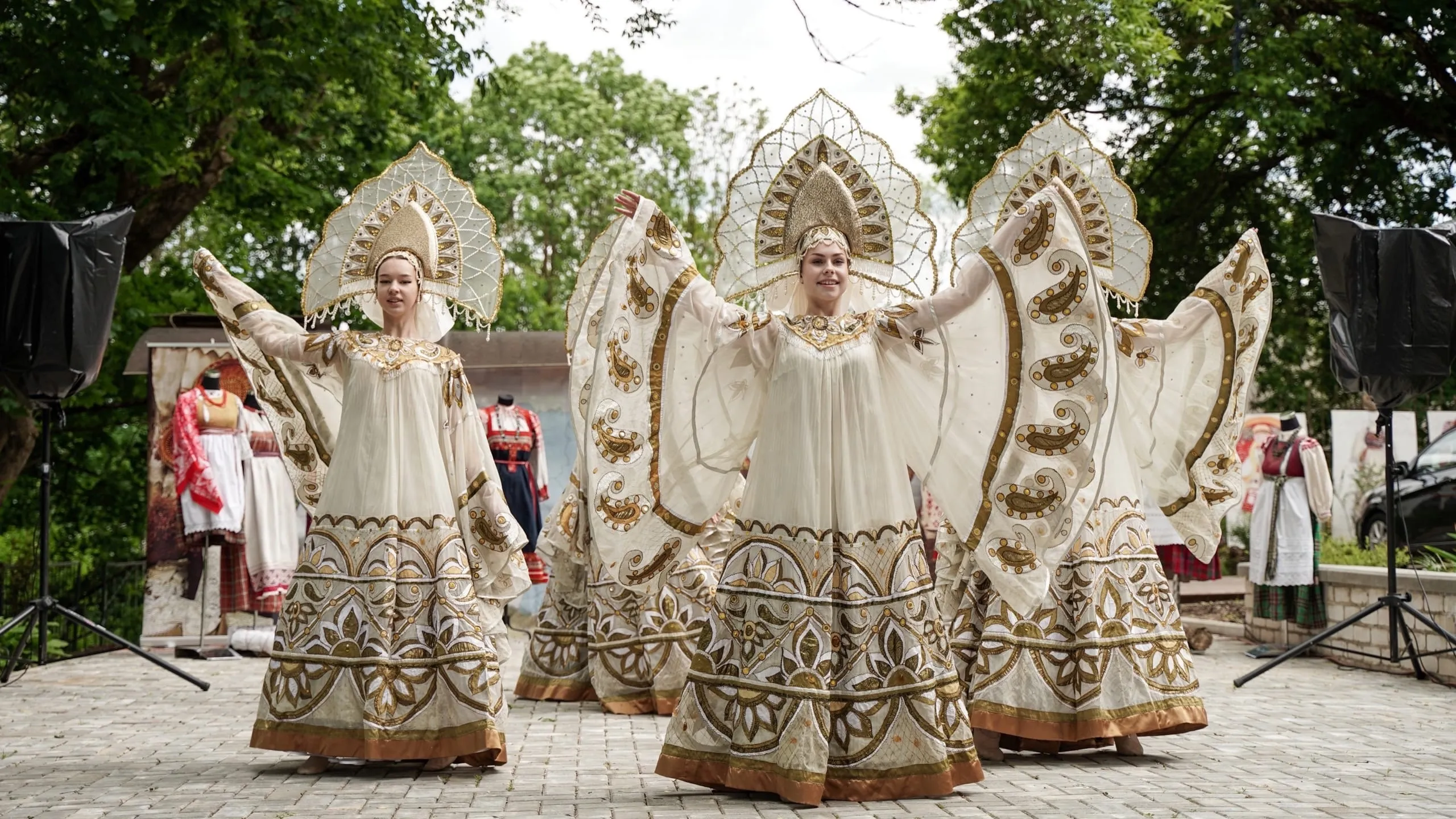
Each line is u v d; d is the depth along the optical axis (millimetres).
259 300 5660
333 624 5035
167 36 13352
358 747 4934
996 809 4324
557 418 12680
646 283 4906
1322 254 8391
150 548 10883
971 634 5508
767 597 4582
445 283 5742
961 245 6383
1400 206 18344
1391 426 8312
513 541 5371
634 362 4910
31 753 5648
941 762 4496
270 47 14523
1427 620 7934
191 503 10266
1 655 9617
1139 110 19141
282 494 10664
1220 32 17484
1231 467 6039
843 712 4516
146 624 10836
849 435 4684
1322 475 10047
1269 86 16281
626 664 7191
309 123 16422
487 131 31422
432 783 4879
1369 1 16891
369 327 18688
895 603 4602
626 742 6062
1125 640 5395
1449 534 13281
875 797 4461
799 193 5090
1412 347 8094
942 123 20359
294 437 5738
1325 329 19844
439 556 5164
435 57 15086
